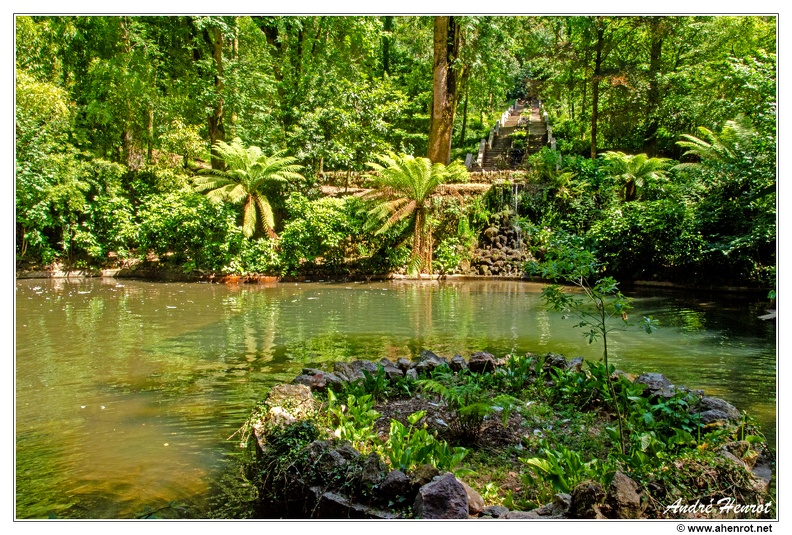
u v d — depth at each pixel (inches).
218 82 740.0
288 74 869.8
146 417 171.9
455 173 615.5
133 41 708.7
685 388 172.2
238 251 591.2
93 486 126.9
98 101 703.7
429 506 102.0
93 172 638.5
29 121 557.9
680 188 564.1
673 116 805.2
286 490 117.5
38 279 572.7
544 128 1189.7
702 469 117.2
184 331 311.4
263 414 152.6
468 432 152.4
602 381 175.0
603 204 631.8
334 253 610.2
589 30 758.5
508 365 205.9
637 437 135.9
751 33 759.1
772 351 261.4
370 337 296.0
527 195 657.0
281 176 643.5
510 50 896.9
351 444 133.8
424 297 462.9
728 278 483.5
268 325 331.3
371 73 1018.1
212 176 624.1
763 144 425.1
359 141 739.4
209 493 124.5
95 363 238.2
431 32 965.2
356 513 107.3
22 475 132.3
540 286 540.1
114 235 603.2
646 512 105.5
